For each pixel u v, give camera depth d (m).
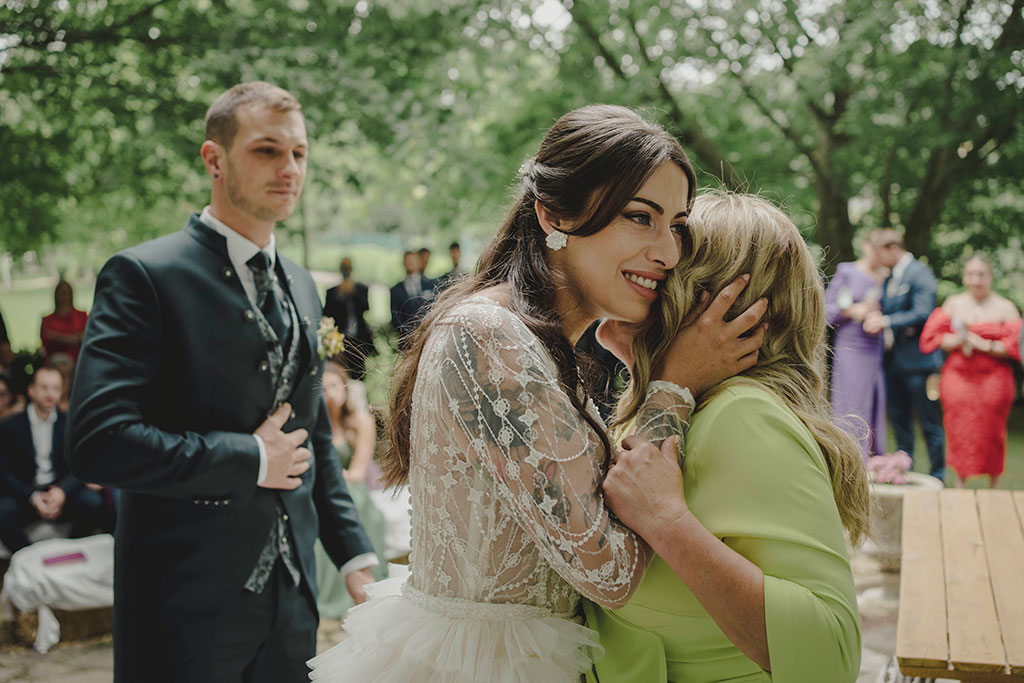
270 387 2.24
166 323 2.11
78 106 8.03
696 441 1.37
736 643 1.24
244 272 2.26
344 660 1.57
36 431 4.66
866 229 12.36
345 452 4.75
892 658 3.49
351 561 2.44
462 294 1.52
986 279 6.21
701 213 1.52
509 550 1.41
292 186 2.24
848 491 1.46
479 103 10.09
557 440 1.32
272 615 2.20
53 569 4.09
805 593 1.23
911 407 6.95
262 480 2.14
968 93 8.70
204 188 8.74
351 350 2.41
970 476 6.25
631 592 1.30
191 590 2.10
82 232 11.55
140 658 2.11
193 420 2.14
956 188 11.02
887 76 9.03
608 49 10.57
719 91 10.92
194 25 7.82
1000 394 6.15
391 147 9.02
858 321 6.38
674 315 1.45
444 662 1.40
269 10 8.09
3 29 7.36
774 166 11.09
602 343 1.65
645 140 1.39
